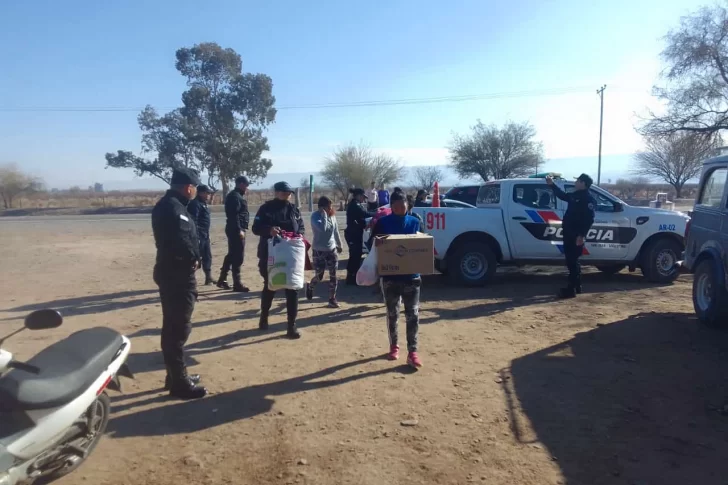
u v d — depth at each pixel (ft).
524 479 12.28
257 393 17.16
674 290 32.35
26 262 46.80
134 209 166.30
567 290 30.40
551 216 33.12
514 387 17.47
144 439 14.24
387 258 18.85
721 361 19.84
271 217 22.58
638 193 201.16
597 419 15.20
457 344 21.93
